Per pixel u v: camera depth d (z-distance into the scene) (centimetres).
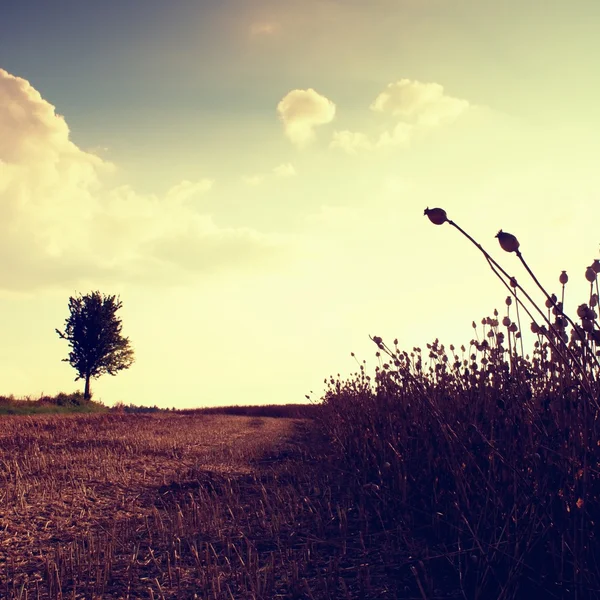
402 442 390
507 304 284
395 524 343
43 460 655
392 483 380
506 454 260
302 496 457
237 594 271
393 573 279
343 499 435
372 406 532
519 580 231
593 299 205
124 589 286
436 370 398
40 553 347
